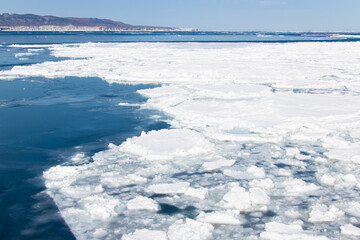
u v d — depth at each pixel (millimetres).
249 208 4934
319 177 5926
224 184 5742
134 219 4695
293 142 7914
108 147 7750
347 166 6414
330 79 16984
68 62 25547
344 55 29906
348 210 4770
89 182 5875
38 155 7262
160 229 4441
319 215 4602
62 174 6172
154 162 6738
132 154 7207
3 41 67062
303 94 12602
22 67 22469
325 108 10336
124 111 11141
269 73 18953
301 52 33438
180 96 12953
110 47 44625
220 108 10812
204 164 6543
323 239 3998
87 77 18969
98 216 4770
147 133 8438
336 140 7586
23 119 10180
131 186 5719
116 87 15883
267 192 5414
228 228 4426
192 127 9133
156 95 13703
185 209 4961
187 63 24188
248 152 7289
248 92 13227
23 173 6316
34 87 15781
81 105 12102
